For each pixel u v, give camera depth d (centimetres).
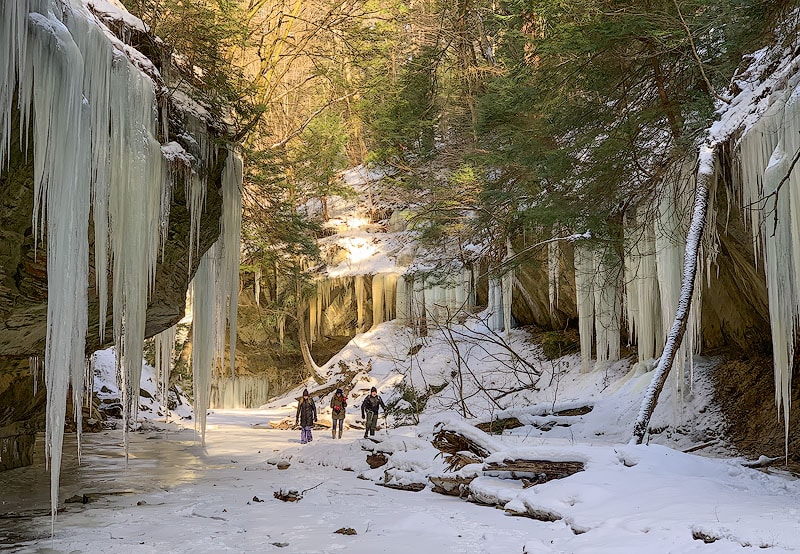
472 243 2147
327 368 2922
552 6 1296
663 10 1107
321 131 2655
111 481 993
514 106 1506
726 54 1073
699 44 1128
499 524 696
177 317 1006
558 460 838
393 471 1016
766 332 1352
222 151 970
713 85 1173
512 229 1809
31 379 970
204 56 1052
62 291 536
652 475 740
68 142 536
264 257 2228
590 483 734
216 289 1088
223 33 1172
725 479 784
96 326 827
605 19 1155
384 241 3070
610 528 581
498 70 2039
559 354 2159
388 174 2541
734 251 1186
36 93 507
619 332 1797
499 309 2553
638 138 1288
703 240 1123
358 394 2622
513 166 1627
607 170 1292
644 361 1594
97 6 752
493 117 1777
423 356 2595
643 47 1200
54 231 530
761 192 895
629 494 682
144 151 698
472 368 2353
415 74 2227
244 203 1973
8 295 595
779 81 879
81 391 583
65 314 539
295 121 2848
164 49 861
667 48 1123
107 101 620
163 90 781
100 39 611
